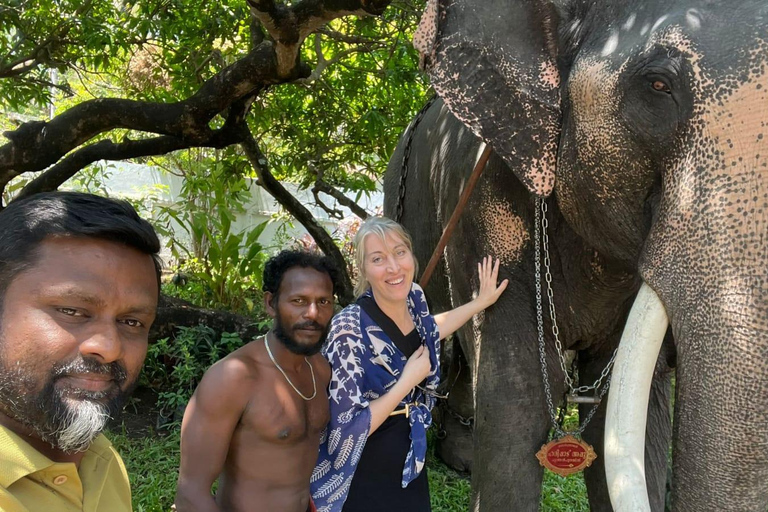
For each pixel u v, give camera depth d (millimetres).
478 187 2297
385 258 2070
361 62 5676
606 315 2355
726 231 1477
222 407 1827
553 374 2289
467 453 3725
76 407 907
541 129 1925
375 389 2043
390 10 4785
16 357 903
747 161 1472
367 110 5289
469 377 3594
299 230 10500
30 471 922
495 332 2268
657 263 1615
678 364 1572
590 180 1846
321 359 2062
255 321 5039
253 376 1866
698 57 1542
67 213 940
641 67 1656
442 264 2941
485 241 2291
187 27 4844
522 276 2260
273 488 1903
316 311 1832
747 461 1444
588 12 1881
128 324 981
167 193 9836
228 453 1914
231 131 4375
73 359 917
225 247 6488
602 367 2473
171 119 3934
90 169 8570
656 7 1724
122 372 966
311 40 5746
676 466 1560
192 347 4477
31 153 3963
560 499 3324
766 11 1531
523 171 1956
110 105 3941
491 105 1948
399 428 2104
